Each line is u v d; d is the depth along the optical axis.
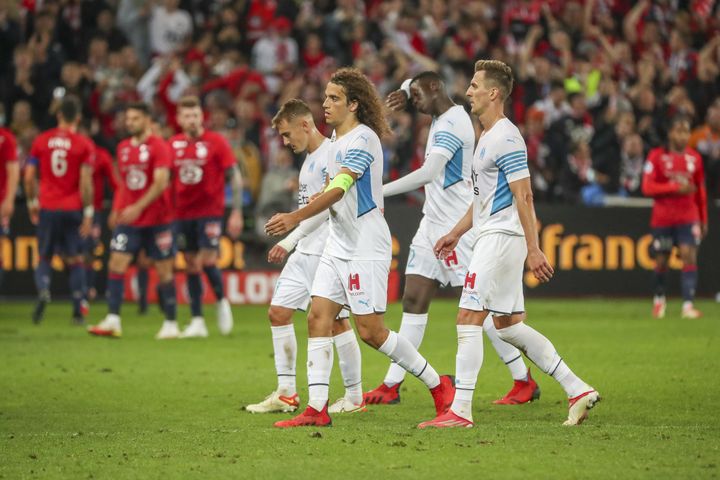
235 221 44.25
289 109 27.67
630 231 62.53
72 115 47.94
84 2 71.62
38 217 48.34
